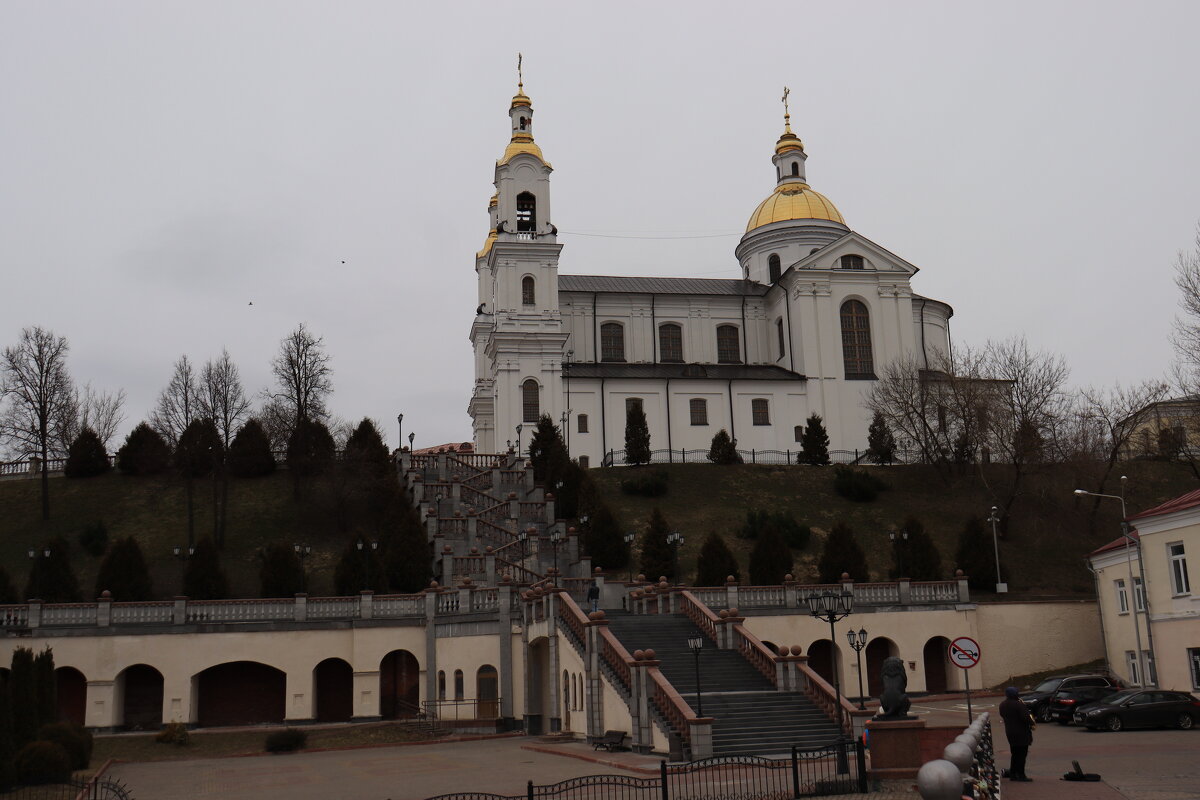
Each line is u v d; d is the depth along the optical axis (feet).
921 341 320.09
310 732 144.25
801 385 298.97
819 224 339.98
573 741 122.42
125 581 178.81
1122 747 99.55
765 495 249.75
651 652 109.40
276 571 184.55
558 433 262.47
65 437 272.92
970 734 53.83
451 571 187.32
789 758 97.76
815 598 105.70
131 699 154.40
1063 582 203.51
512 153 303.89
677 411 292.81
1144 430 258.16
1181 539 142.10
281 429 271.69
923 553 193.47
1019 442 230.89
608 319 322.14
